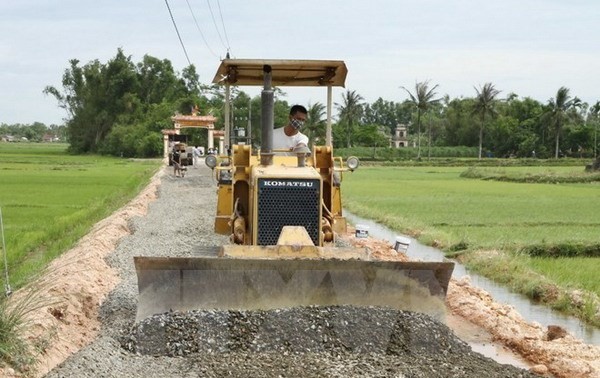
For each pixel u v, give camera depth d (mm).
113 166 64375
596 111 105438
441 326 8578
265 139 10305
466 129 112250
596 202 32094
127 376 6953
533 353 8789
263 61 10508
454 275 14867
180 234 16922
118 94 105688
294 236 9164
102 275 11727
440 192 38281
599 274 14570
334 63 10602
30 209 25062
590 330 10664
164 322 8258
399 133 139250
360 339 8164
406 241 16641
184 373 7102
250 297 8531
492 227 22422
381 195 35812
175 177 42125
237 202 10500
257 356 7758
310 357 7762
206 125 58906
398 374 7164
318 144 11883
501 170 57219
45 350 7406
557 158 95812
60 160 76750
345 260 8516
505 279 14273
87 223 21172
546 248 17438
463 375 7324
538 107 116562
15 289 10414
